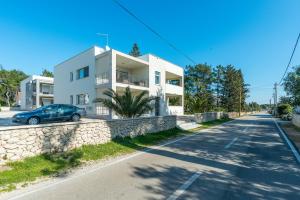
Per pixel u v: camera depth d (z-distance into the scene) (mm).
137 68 29375
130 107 15750
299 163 7781
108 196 4797
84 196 4801
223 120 35875
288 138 14438
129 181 5773
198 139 13938
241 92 66125
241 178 6047
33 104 44656
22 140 7473
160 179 5934
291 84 26125
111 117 21219
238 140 13422
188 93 48469
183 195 4848
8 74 63625
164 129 17359
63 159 7863
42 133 8180
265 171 6754
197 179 5930
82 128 9836
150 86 27766
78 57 27656
